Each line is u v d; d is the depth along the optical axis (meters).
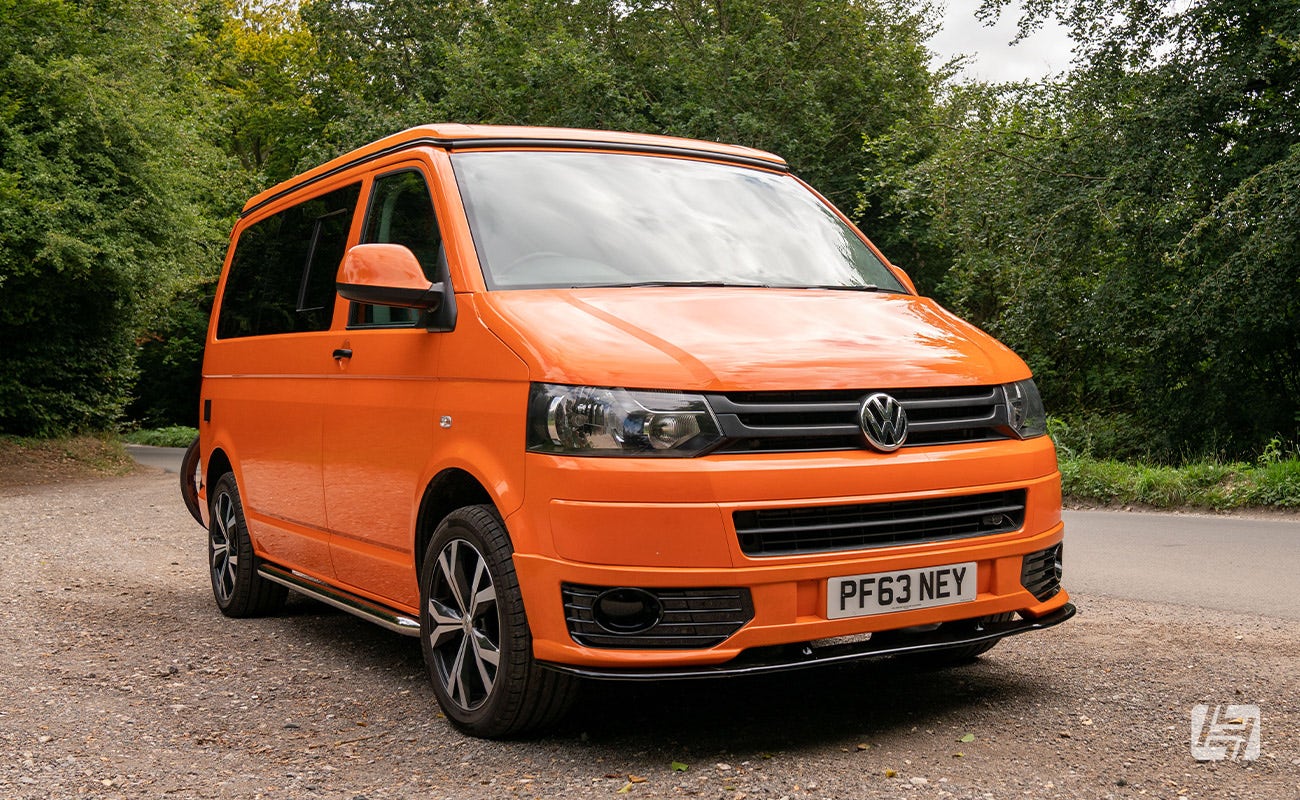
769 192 5.13
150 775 3.62
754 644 3.44
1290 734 3.64
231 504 6.36
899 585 3.61
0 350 20.53
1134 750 3.53
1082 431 19.17
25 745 3.96
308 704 4.48
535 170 4.64
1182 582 6.53
